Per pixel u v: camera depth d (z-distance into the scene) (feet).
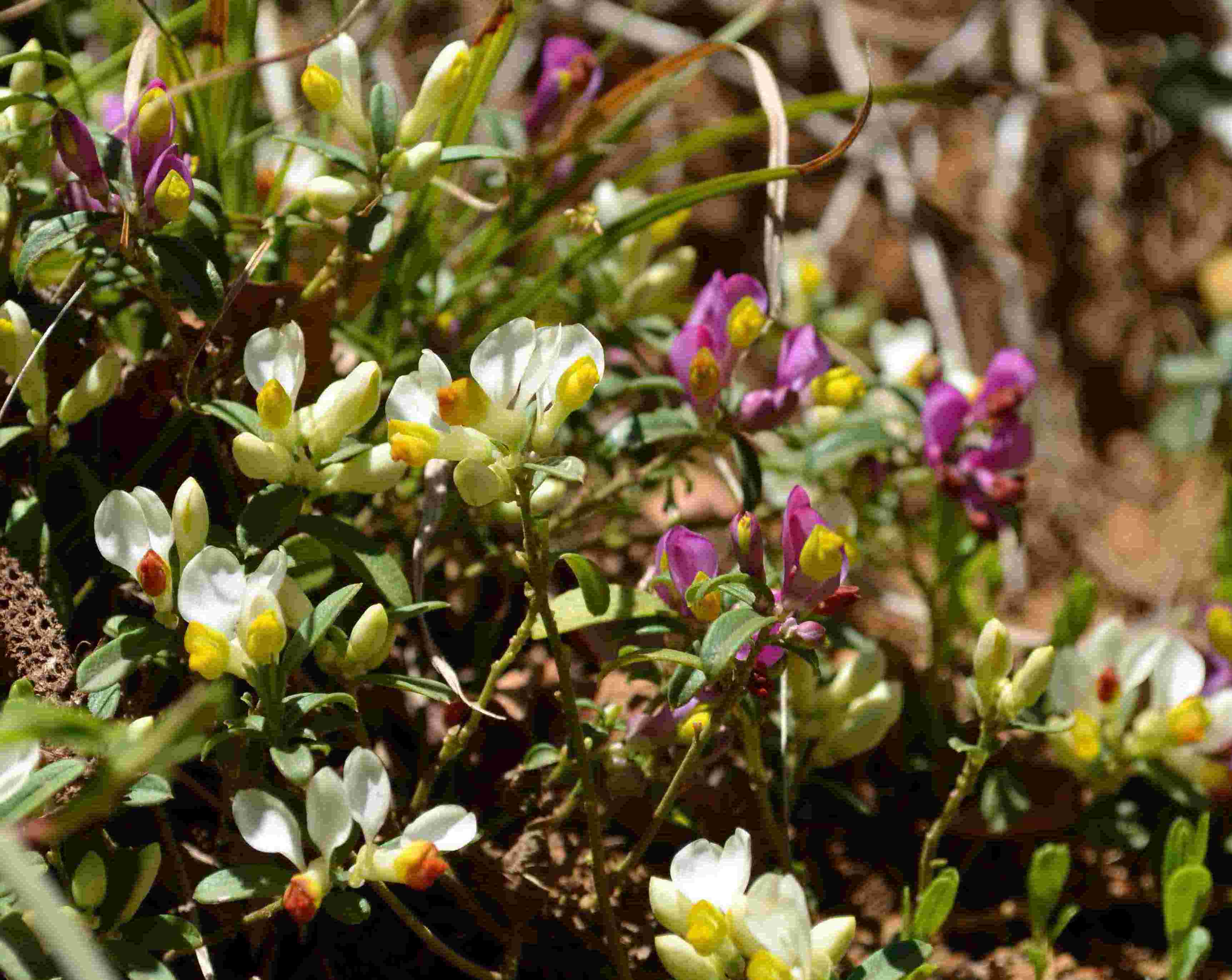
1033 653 1.45
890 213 2.79
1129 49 3.01
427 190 1.65
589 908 1.54
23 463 1.53
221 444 1.54
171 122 1.44
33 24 1.78
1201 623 1.76
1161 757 1.61
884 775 1.67
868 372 1.82
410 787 1.56
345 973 1.51
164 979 1.36
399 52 2.55
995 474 1.64
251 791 1.37
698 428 1.56
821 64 2.93
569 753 1.50
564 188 1.73
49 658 1.44
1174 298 2.79
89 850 1.39
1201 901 1.49
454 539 1.63
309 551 1.47
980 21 2.92
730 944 1.39
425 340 1.69
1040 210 2.80
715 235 2.71
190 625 1.37
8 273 1.56
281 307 1.56
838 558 1.39
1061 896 1.63
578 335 1.40
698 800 1.59
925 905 1.48
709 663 1.38
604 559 1.78
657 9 2.92
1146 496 2.52
